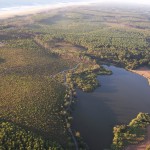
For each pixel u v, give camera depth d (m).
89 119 156.00
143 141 137.12
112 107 172.12
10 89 168.88
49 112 148.12
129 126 148.88
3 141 114.94
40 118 140.12
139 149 131.88
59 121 143.38
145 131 144.38
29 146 114.88
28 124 132.00
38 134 126.25
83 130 145.50
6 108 145.00
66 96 171.38
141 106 176.25
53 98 164.12
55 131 133.75
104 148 133.62
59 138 129.75
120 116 162.38
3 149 110.94
